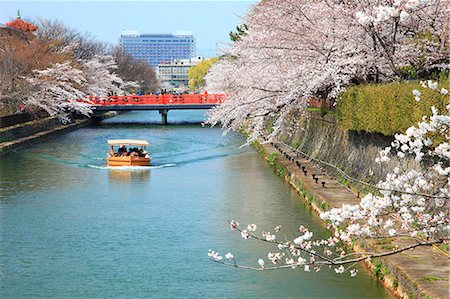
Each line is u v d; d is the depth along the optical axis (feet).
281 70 92.12
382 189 37.73
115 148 159.02
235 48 101.40
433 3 66.13
